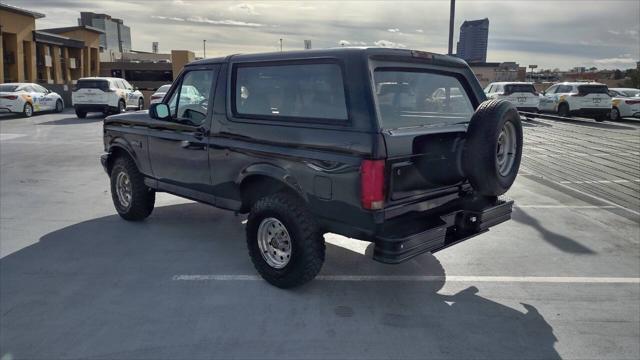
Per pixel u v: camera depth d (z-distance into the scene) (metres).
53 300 4.29
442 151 4.10
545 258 5.40
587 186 8.98
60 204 7.50
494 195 4.37
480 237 6.08
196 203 7.57
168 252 5.46
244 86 4.70
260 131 4.47
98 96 22.47
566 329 3.88
